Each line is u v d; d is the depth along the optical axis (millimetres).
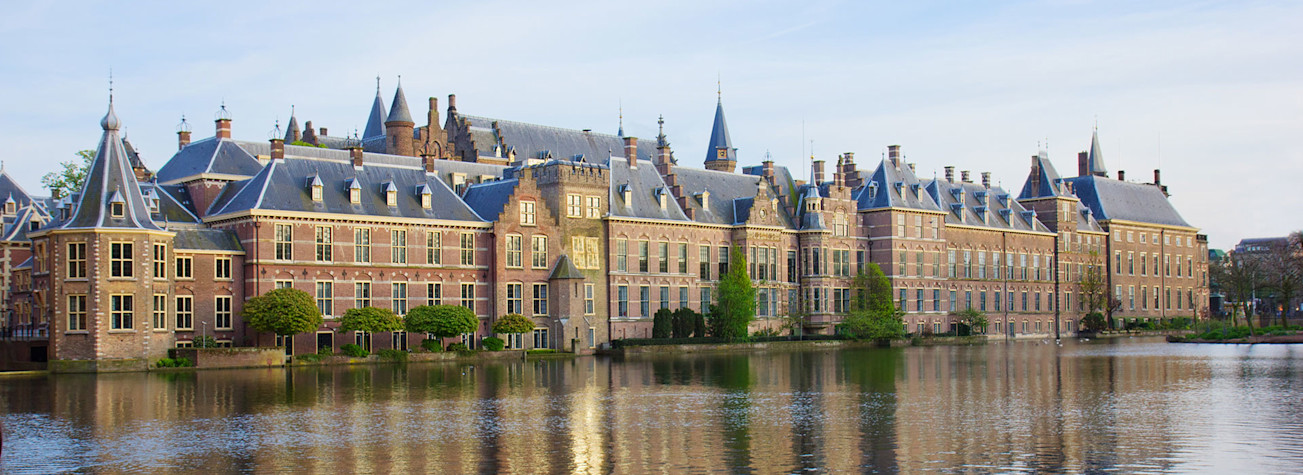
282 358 85812
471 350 97250
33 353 87000
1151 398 59125
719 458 41688
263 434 47062
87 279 79688
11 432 47469
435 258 101000
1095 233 166000
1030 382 69062
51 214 109938
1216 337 130000
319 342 93250
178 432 47531
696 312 117000
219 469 39844
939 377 73438
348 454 42594
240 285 90938
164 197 97375
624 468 39938
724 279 118438
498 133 137000
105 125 82750
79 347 79625
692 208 121062
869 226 135625
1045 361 90750
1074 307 161875
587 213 111688
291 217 92312
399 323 93750
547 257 107625
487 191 109312
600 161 144875
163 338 83312
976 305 146625
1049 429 48031
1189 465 40031
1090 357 96625
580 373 78625
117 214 81062
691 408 55750
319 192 94938
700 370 81812
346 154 116250
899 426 49094
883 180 135625
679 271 119562
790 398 60219
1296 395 60250
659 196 119062
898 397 60375
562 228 109188
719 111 163375
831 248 130625
